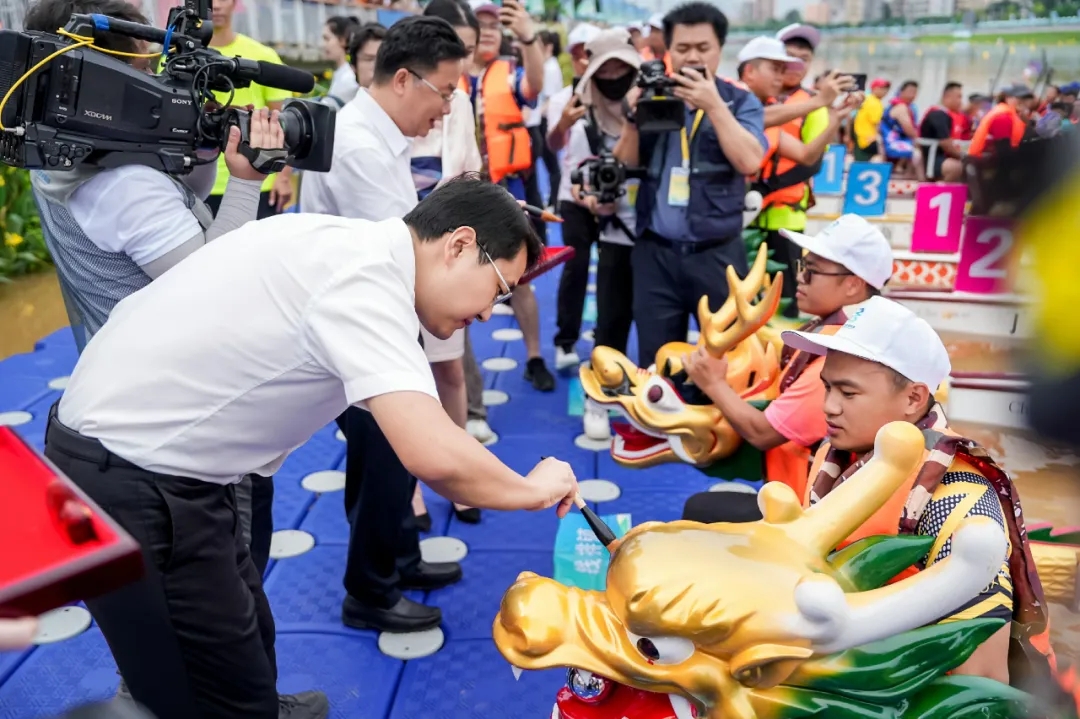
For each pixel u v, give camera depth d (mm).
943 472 1555
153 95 1798
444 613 2715
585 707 1458
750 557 1348
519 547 3086
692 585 1310
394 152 2564
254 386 1473
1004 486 1577
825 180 5891
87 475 1497
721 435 2357
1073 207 1013
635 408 2393
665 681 1326
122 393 1488
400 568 2789
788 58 4441
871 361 1636
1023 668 1641
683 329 3551
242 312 1457
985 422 2992
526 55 5086
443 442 1368
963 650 1344
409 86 2488
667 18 3475
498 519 3275
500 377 4746
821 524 1413
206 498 1551
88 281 1883
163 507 1506
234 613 1605
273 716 1713
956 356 3266
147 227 1816
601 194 3465
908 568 1523
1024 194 1056
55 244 1897
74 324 1997
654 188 3367
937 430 1636
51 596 1001
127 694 1822
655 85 3188
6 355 4820
